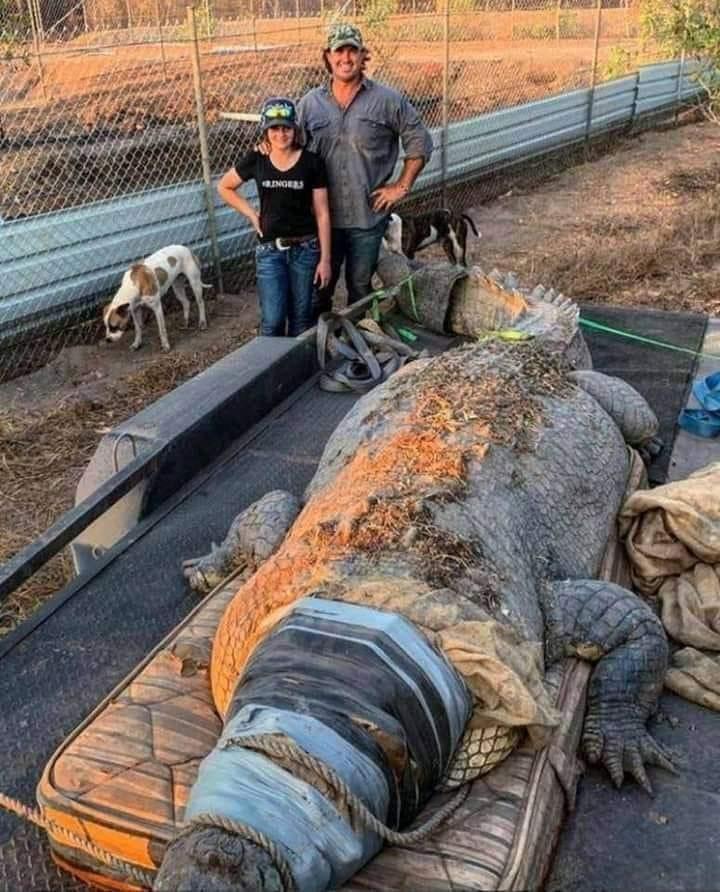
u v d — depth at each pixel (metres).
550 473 3.44
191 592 3.76
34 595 4.83
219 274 9.60
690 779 2.92
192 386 5.00
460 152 12.65
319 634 2.37
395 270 7.31
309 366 5.68
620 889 2.58
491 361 4.03
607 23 20.02
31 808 2.75
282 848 1.95
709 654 3.43
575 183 14.09
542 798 2.57
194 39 8.95
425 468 3.18
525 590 2.98
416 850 2.38
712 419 5.06
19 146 12.23
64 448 6.50
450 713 2.37
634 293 8.73
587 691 3.04
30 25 16.89
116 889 2.59
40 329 8.16
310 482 4.19
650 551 3.64
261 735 2.09
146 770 2.63
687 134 17.56
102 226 8.48
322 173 6.41
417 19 16.91
